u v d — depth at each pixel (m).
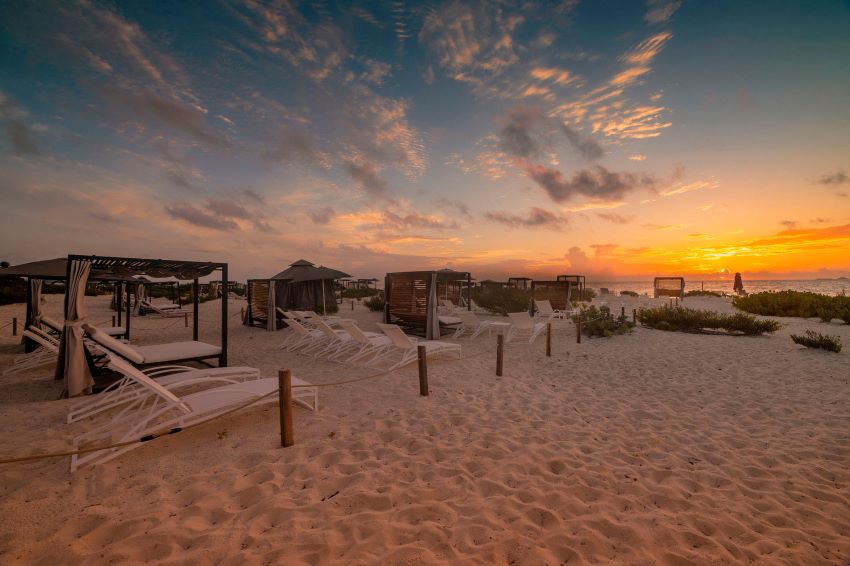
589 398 5.23
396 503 2.76
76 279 5.46
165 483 2.98
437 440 3.83
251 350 8.88
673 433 4.05
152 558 2.19
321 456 3.44
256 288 13.46
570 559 2.25
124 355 5.33
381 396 5.25
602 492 2.94
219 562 2.16
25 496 2.78
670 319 11.20
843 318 11.66
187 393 5.44
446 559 2.22
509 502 2.78
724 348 8.45
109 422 3.90
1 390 5.54
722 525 2.55
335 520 2.54
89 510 2.61
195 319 8.30
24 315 14.37
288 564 2.15
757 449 3.66
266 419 4.34
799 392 5.34
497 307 17.31
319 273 15.09
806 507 2.75
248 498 2.80
